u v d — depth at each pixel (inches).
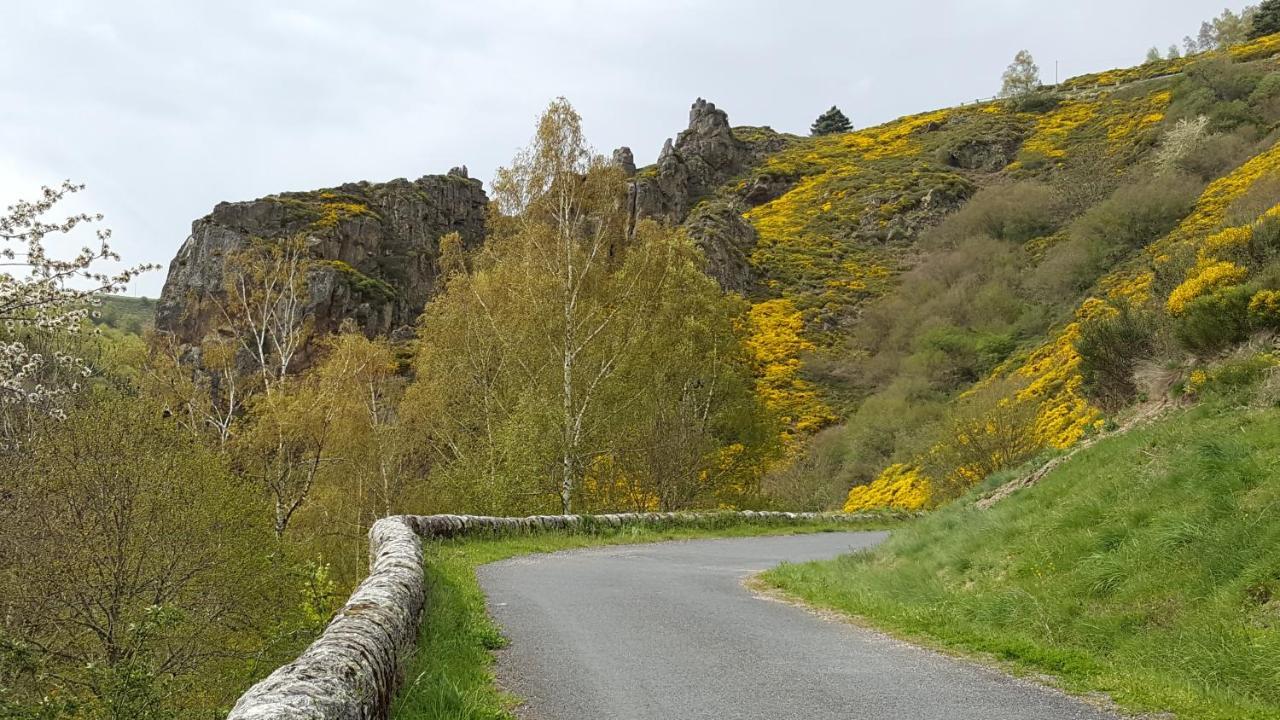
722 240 3390.7
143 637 574.6
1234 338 576.4
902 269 3513.8
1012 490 641.6
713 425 1398.9
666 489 1200.8
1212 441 422.9
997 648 331.9
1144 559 362.0
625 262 1294.3
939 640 357.4
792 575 576.1
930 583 469.1
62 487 647.1
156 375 1273.4
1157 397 633.6
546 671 294.5
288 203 2576.3
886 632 380.5
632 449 1217.4
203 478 716.7
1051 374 1642.5
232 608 716.0
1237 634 281.3
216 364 1425.9
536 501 1114.1
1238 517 347.3
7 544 629.9
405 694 243.9
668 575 584.4
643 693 266.8
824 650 336.8
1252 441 410.3
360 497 1257.4
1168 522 372.8
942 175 4288.9
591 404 1179.3
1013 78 5452.8
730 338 1462.8
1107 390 722.8
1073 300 2486.5
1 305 689.0
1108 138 4074.8
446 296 1443.2
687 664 307.7
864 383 2664.9
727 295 1555.1
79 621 634.2
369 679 205.9
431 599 403.5
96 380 858.1
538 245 1222.3
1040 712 246.5
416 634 317.1
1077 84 5408.5
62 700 505.0
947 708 251.1
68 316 731.4
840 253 3745.1
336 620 256.2
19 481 645.3
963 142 4677.7
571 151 1235.2
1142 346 692.1
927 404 2135.8
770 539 995.3
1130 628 325.4
